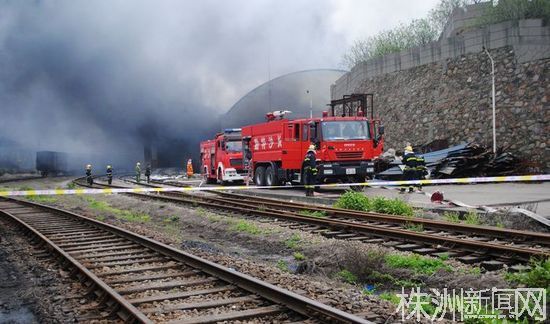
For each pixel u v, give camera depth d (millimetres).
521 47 25312
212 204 18312
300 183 22953
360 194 16250
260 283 6602
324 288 7055
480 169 24312
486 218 12773
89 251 10219
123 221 16234
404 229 12016
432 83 30219
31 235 12484
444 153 26062
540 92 24219
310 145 20359
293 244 11164
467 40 28109
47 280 8117
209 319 5770
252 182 27875
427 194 18719
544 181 23141
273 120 25594
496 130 25922
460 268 8250
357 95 30578
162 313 6121
